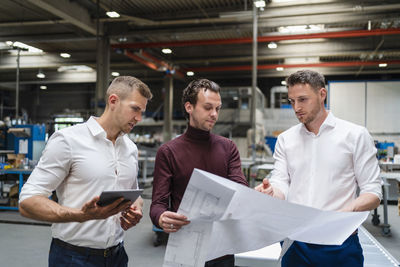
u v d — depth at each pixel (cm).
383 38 1070
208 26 940
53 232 132
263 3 685
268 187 130
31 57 1405
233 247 107
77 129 130
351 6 802
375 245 237
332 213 99
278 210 100
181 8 884
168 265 106
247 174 801
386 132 1221
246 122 1678
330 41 1187
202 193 101
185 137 137
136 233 456
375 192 127
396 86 1217
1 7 877
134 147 146
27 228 476
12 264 336
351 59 1406
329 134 139
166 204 128
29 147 631
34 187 118
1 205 601
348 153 136
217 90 131
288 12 838
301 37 998
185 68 1502
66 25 983
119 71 1623
